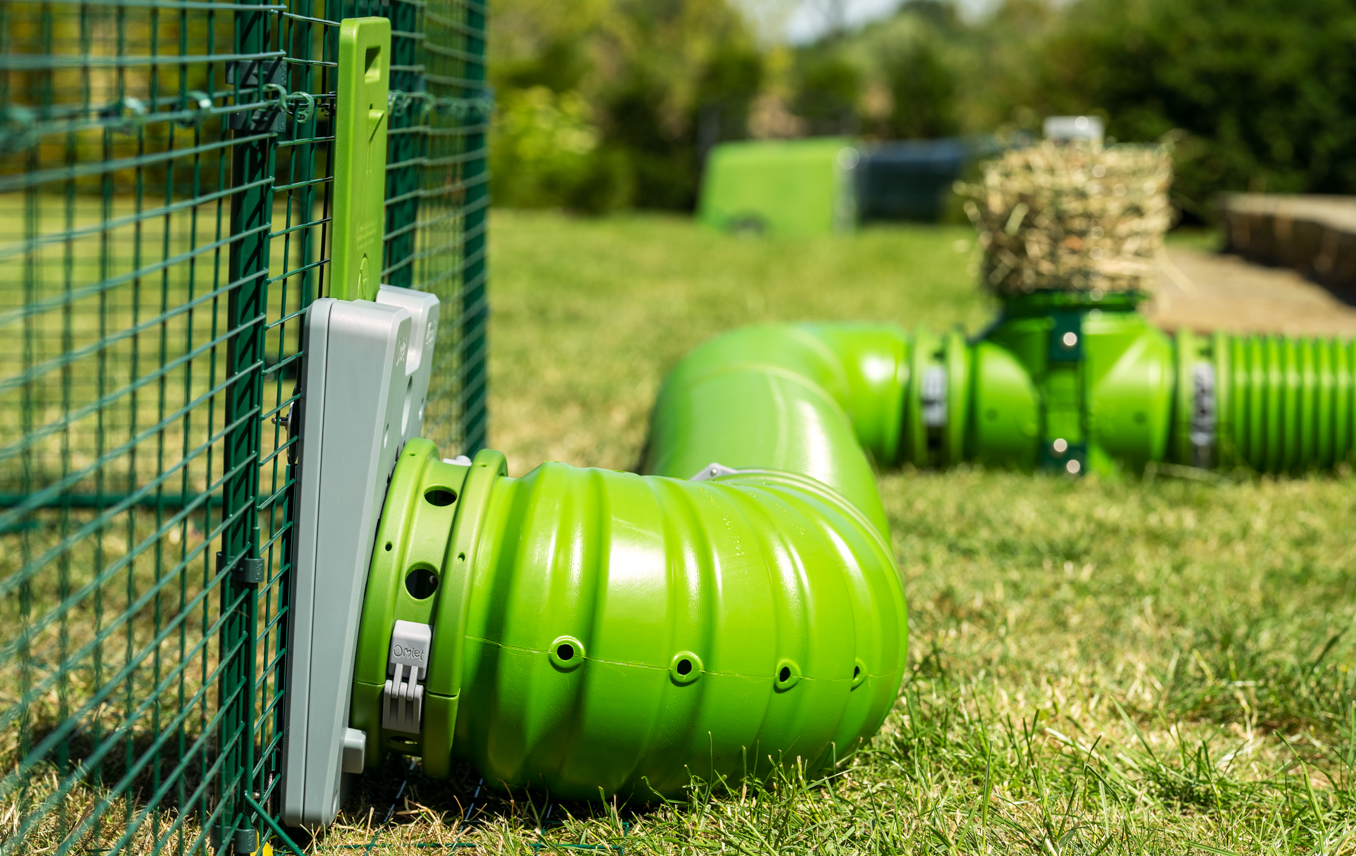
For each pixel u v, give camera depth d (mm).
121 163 1406
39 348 5992
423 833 2113
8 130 1266
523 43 28938
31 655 2791
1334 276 8922
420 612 1985
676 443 3275
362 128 2021
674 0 41625
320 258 2092
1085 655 2885
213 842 1976
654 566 1994
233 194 1799
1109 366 4379
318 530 1923
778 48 35844
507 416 5133
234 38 1752
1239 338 4555
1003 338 4465
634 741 2008
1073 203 4285
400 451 2143
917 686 2564
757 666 2006
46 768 2297
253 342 1844
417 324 2184
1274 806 2219
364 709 2010
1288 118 16750
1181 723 2611
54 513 3943
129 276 1483
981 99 21234
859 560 2199
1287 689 2662
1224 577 3375
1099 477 4367
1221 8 17531
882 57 52344
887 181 17484
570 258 11406
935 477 4379
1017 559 3502
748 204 16219
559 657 1957
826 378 4324
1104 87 17578
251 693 1940
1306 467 4402
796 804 2105
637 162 21109
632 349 6730
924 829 2086
